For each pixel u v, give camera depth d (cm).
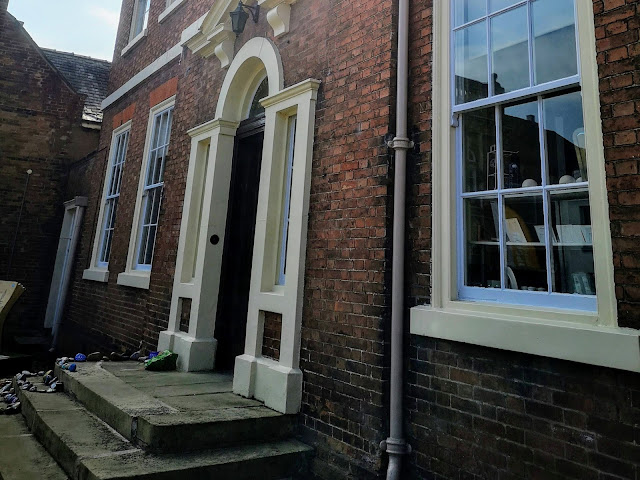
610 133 234
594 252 235
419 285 312
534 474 239
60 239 1055
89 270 877
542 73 275
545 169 267
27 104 1094
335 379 340
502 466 252
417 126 331
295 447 340
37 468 313
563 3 271
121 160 897
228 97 554
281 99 444
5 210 1048
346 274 346
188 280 562
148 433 306
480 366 270
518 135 285
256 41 509
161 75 782
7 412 433
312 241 383
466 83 315
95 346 783
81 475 280
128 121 888
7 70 1082
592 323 230
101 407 369
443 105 320
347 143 366
